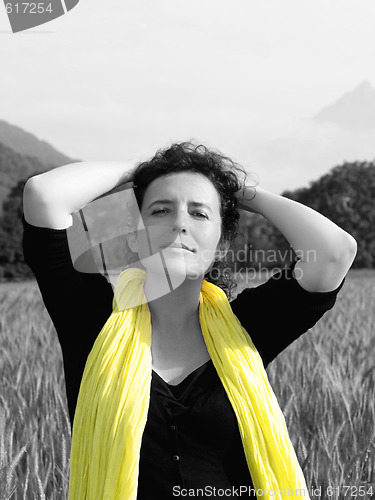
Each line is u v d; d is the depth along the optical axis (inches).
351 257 108.3
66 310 106.3
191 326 106.9
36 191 101.5
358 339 343.0
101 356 101.5
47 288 104.9
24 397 235.8
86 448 99.1
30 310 498.9
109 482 95.3
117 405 97.8
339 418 215.6
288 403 202.8
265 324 110.5
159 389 100.9
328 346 323.6
